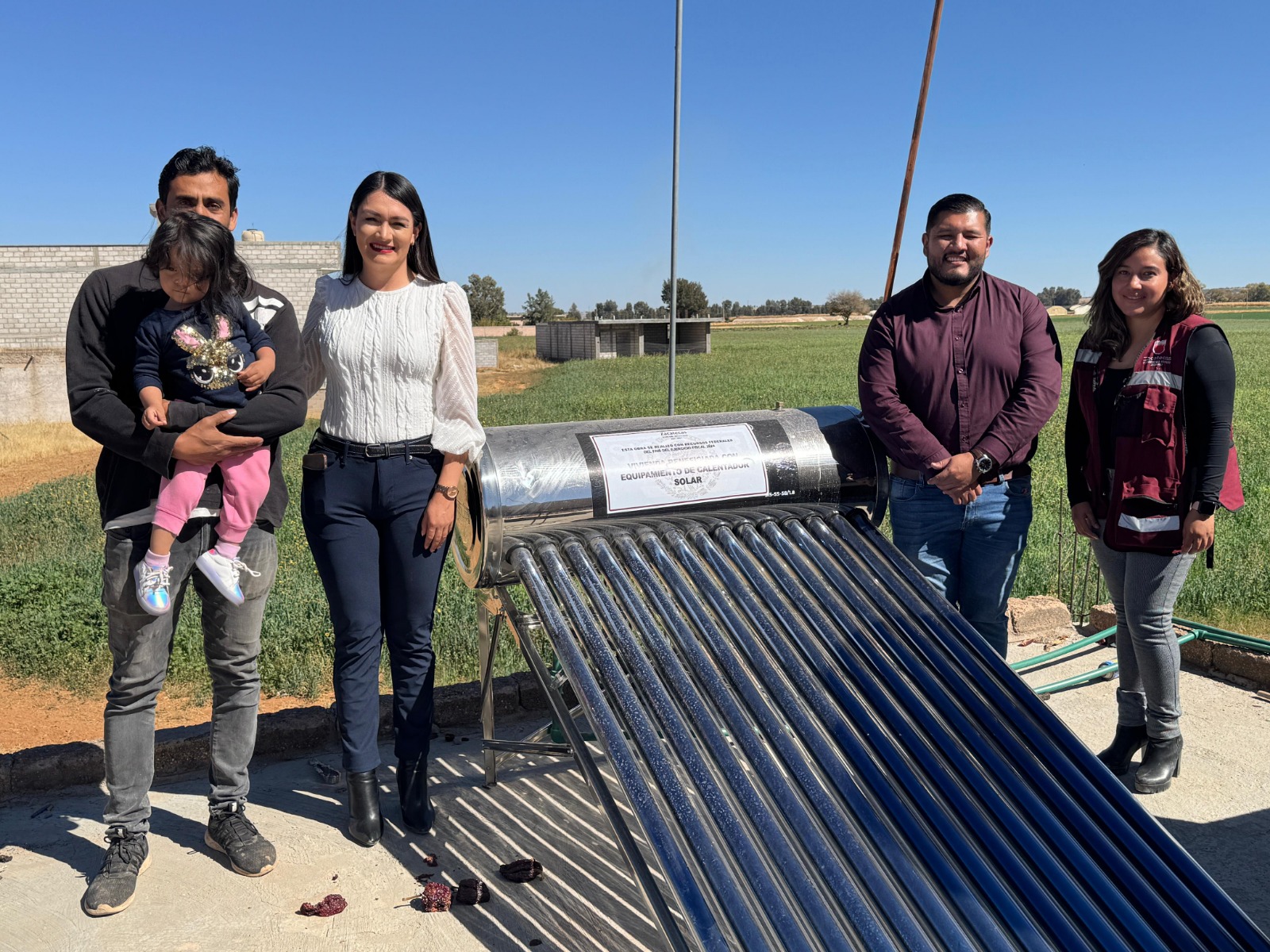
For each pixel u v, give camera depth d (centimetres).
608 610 291
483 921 301
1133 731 405
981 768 254
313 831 357
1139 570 380
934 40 392
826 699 270
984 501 364
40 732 520
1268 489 1058
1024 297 363
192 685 580
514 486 326
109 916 301
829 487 365
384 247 329
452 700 458
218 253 279
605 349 6238
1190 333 360
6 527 1064
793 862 220
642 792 230
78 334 291
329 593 345
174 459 286
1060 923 207
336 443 337
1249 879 327
